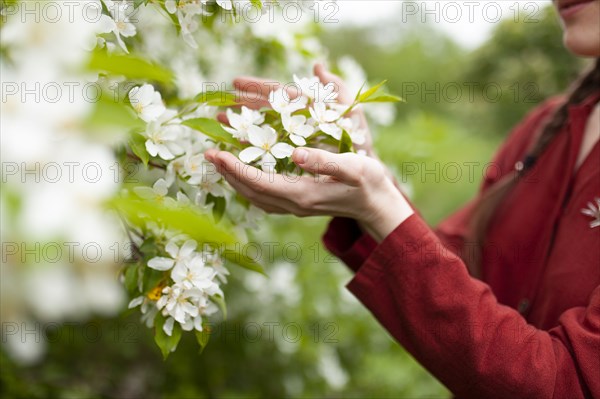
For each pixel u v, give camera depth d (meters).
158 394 2.53
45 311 1.06
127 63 1.09
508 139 1.79
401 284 1.37
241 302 2.42
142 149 1.36
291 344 2.45
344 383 2.59
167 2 1.42
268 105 1.46
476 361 1.35
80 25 1.11
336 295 2.63
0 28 1.14
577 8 1.48
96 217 1.06
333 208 1.37
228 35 1.81
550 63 6.49
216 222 1.42
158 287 1.39
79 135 1.07
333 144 1.40
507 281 1.59
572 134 1.53
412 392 2.79
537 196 1.57
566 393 1.35
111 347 2.44
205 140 1.43
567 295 1.44
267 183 1.33
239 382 2.56
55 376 2.27
